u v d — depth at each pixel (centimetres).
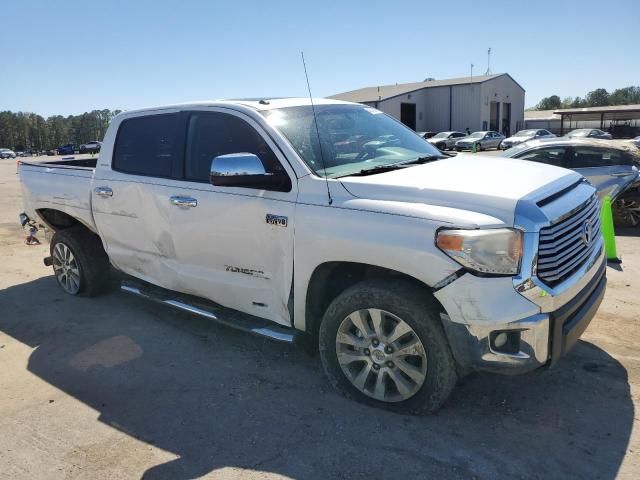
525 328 288
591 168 901
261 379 396
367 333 337
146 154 466
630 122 5466
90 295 582
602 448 302
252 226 376
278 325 393
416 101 4925
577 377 378
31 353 461
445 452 302
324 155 374
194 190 415
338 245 329
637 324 466
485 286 287
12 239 927
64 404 377
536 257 287
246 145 393
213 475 295
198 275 428
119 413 362
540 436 314
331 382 364
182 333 488
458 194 305
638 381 370
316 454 307
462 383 374
